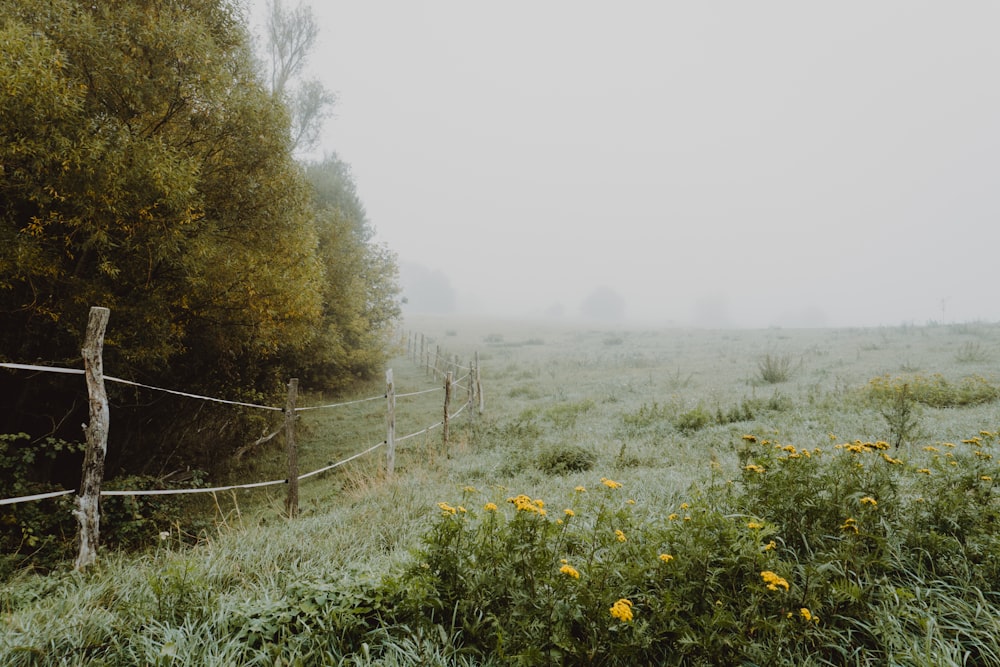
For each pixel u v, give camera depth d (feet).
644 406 35.14
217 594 10.66
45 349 22.82
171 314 24.27
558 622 7.68
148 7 22.30
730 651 7.41
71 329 20.79
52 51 18.34
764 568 8.19
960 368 42.83
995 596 9.25
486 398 54.80
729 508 11.23
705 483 15.42
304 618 9.19
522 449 28.58
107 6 20.80
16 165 18.15
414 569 8.98
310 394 60.18
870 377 41.93
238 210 26.45
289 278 27.48
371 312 71.51
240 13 26.35
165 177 19.92
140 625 9.48
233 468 33.30
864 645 8.43
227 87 24.30
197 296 24.77
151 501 22.59
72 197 18.70
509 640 7.87
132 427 29.07
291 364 48.42
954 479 11.25
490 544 8.96
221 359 31.96
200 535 19.76
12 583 13.24
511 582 8.52
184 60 21.93
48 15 19.06
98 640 9.12
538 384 61.31
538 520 8.73
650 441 27.58
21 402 23.17
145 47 21.43
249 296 26.03
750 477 11.25
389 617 9.43
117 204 19.43
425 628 8.65
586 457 24.89
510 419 39.11
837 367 50.60
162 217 21.18
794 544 10.46
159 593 9.71
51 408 25.03
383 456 32.48
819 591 8.45
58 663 8.55
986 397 29.73
